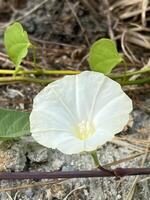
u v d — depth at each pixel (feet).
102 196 0.60
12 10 0.84
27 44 0.65
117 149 0.64
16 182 0.61
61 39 0.80
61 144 0.51
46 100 0.54
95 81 0.54
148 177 0.61
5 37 0.65
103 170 0.54
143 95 0.71
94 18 0.82
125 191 0.60
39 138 0.52
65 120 0.53
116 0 0.84
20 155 0.63
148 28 0.80
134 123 0.67
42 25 0.81
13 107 0.70
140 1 0.81
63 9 0.82
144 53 0.78
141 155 0.64
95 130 0.52
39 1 0.84
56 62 0.77
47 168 0.63
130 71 0.73
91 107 0.53
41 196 0.60
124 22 0.82
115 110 0.52
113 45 0.63
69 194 0.60
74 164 0.63
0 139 0.62
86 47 0.79
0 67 0.76
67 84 0.54
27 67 0.76
